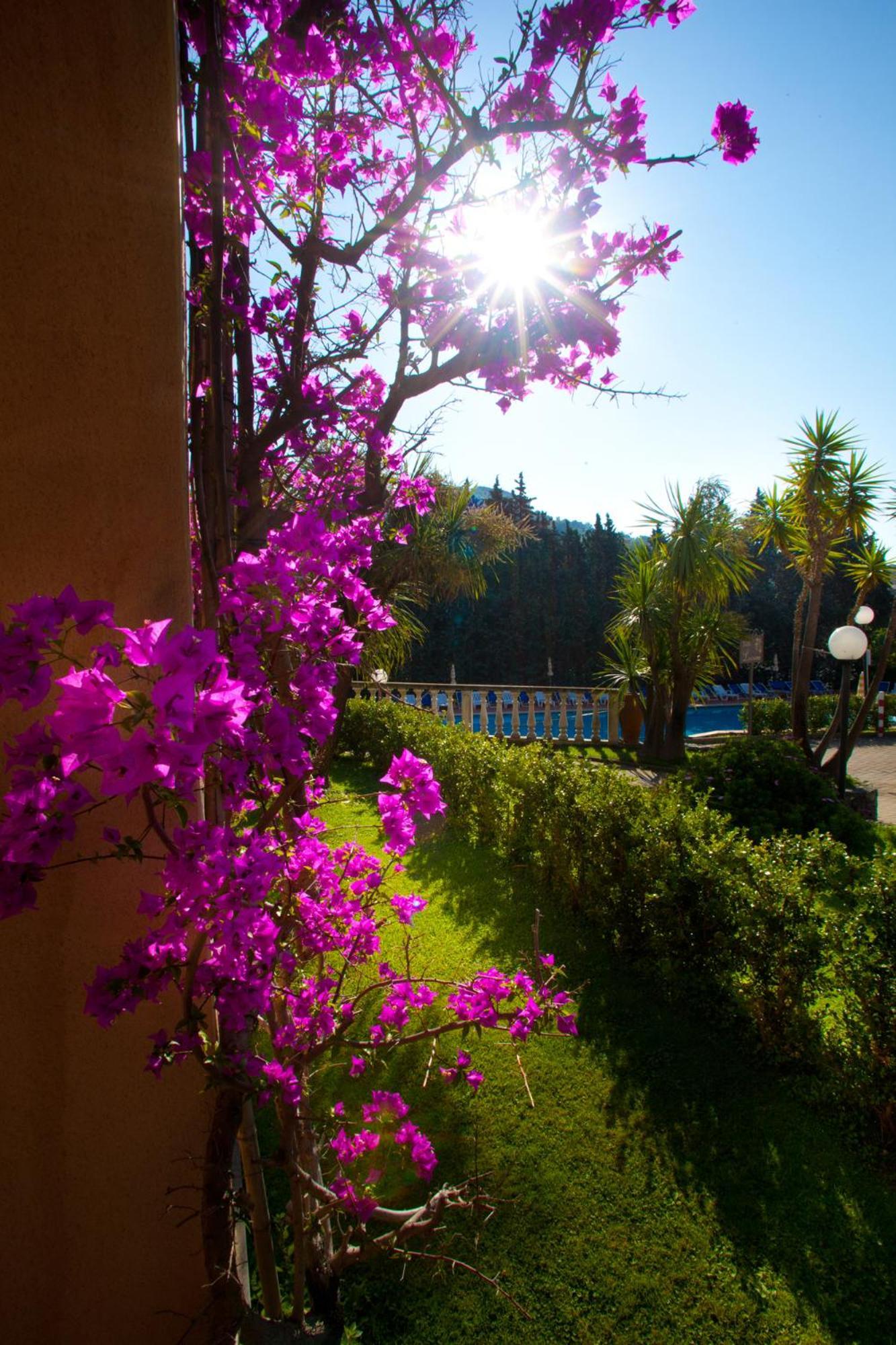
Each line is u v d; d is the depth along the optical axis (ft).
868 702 27.04
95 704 2.63
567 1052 10.48
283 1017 6.11
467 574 35.19
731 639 33.40
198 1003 4.49
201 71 4.96
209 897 3.46
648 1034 10.93
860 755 44.06
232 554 5.10
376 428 7.38
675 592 32.40
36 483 3.96
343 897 6.09
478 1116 9.18
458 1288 7.06
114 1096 4.29
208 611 4.96
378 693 35.50
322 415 7.25
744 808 20.22
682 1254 7.43
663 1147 8.77
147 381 4.14
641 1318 6.81
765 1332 6.70
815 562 31.58
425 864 17.48
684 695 33.47
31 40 3.79
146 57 4.00
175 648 2.70
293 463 8.39
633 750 35.73
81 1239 4.30
